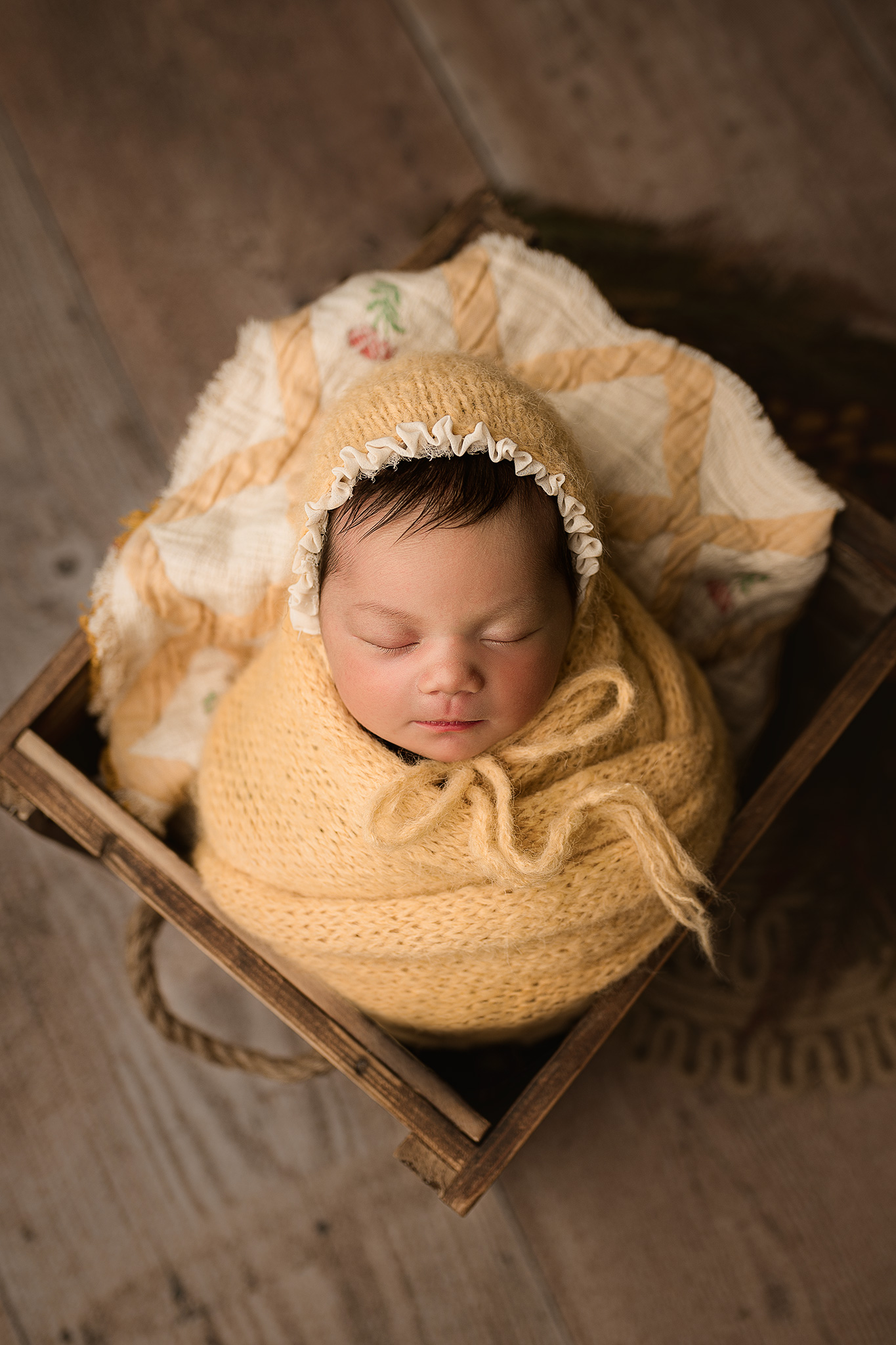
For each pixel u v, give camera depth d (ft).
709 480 3.04
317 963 2.65
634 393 3.00
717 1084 3.82
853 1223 3.70
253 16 4.63
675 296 4.06
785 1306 3.64
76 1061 3.92
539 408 2.45
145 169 4.54
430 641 2.20
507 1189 3.77
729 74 4.62
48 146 4.53
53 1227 3.77
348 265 4.52
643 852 2.38
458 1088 3.28
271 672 2.77
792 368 3.96
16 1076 3.90
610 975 2.61
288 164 4.57
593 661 2.61
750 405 3.02
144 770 3.21
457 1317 3.69
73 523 4.31
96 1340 3.68
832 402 3.93
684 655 3.05
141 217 4.51
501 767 2.43
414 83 4.62
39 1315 3.69
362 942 2.50
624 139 4.60
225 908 2.73
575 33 4.66
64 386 4.39
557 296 3.04
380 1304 3.71
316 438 2.61
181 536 3.00
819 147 4.56
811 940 3.82
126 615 3.01
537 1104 2.56
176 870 2.83
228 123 4.58
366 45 4.64
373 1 4.64
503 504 2.20
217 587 3.02
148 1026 3.95
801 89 4.59
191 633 3.16
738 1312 3.65
